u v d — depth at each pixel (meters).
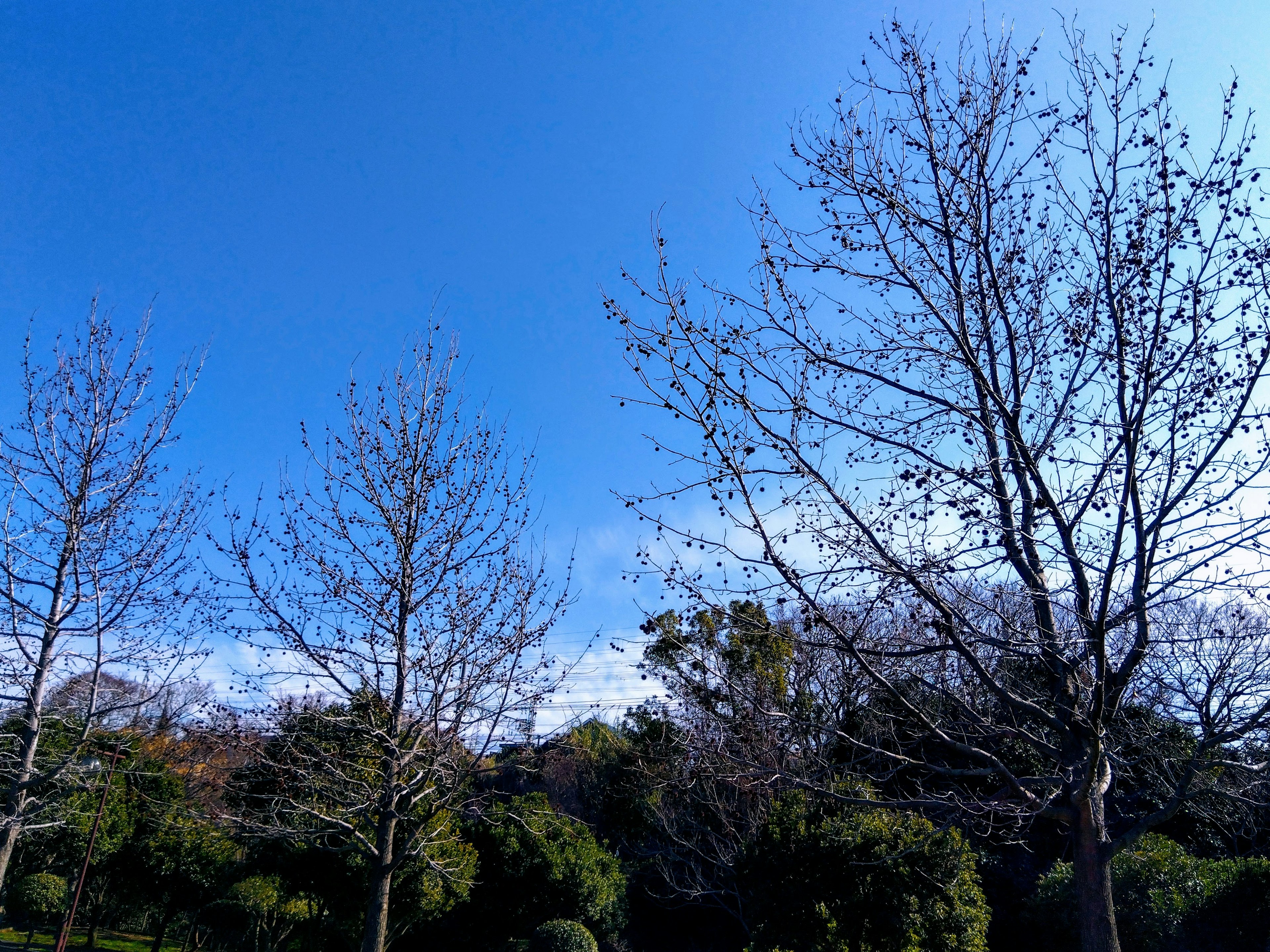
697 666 6.56
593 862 19.14
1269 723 5.61
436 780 10.34
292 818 10.83
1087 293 6.47
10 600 11.09
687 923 21.95
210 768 10.23
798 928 11.02
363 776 10.52
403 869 15.05
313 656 9.70
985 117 6.93
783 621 7.77
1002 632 6.53
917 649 6.58
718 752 6.75
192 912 21.83
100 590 11.70
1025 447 6.03
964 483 5.94
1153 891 12.27
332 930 17.41
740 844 14.43
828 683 7.57
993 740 7.26
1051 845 16.34
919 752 8.16
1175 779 7.07
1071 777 5.88
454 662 9.97
